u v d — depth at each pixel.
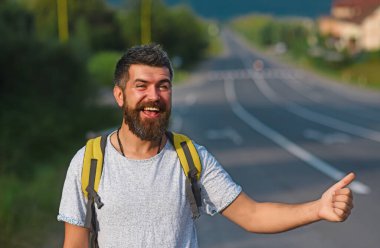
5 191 15.51
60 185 18.83
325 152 31.19
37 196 16.28
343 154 30.22
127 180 4.23
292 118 53.69
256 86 98.38
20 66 30.61
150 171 4.25
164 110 4.24
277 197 19.59
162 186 4.24
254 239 14.10
